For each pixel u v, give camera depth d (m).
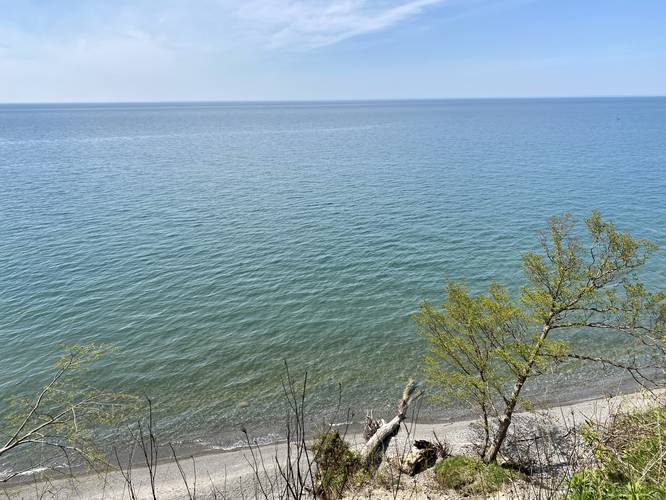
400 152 119.62
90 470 21.67
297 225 55.69
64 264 43.56
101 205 64.44
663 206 60.41
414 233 52.06
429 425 24.20
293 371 28.80
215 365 29.25
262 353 30.45
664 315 16.86
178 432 24.31
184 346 31.05
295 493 7.04
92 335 32.12
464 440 22.33
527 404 18.52
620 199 64.44
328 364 29.39
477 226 54.09
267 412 25.58
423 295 37.66
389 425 22.38
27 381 27.39
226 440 23.75
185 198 69.50
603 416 22.25
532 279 18.47
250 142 151.50
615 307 17.19
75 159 108.38
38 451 22.72
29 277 40.72
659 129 169.62
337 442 16.02
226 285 39.69
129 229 54.03
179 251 47.25
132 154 119.25
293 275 41.56
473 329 18.94
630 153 107.69
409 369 28.70
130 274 41.62
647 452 9.81
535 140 141.00
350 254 46.34
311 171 92.75
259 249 47.84
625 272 17.33
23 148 129.50
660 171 83.94
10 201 65.50
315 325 33.47
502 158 105.00
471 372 20.36
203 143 148.62
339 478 14.12
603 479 9.00
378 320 33.97
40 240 49.75
